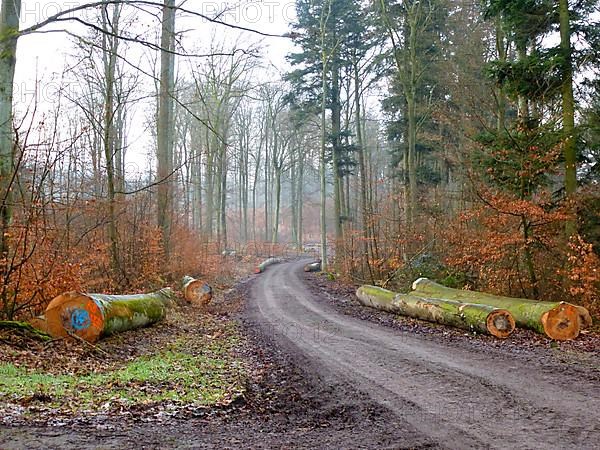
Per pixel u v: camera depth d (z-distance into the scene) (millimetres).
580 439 5332
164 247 20078
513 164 14789
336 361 9508
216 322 15227
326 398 7156
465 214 16734
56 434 4922
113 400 6312
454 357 9633
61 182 15344
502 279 15703
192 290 18734
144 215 19781
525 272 15508
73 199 15133
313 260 50406
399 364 9133
